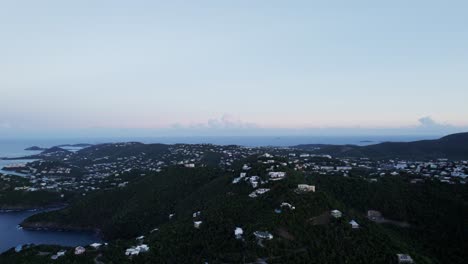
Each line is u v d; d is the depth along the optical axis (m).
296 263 81.88
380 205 128.50
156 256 96.94
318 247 87.31
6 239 153.75
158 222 148.38
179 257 95.88
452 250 101.81
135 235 145.38
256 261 83.88
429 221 116.31
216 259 89.12
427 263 88.25
